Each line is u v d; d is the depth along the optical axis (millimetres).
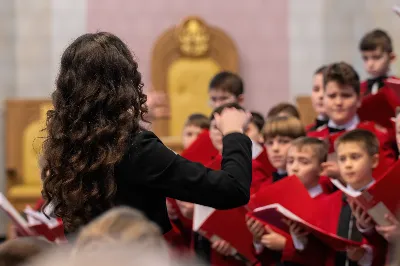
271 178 5672
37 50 12625
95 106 2857
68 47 2994
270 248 4746
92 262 1318
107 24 12766
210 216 4891
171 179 2830
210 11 12859
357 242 4324
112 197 2797
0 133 10570
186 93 12023
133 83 2988
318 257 4664
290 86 12859
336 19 12789
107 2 12750
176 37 12086
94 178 2809
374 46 7062
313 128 6887
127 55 3002
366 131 4828
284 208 4488
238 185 2881
